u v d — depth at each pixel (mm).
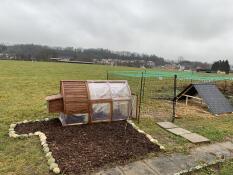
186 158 7566
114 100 10531
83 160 6938
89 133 9141
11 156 7145
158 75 23922
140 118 12008
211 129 10656
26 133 8945
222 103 14953
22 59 105062
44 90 20797
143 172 6547
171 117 12617
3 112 12250
